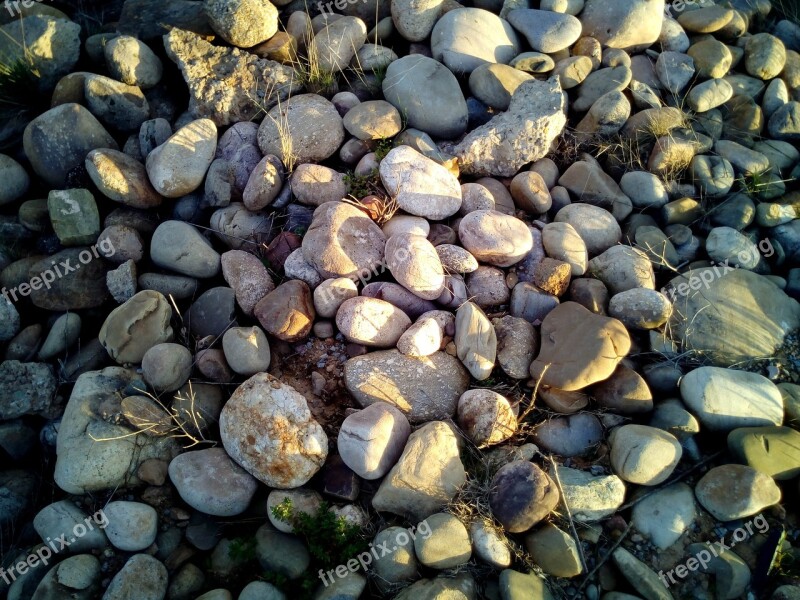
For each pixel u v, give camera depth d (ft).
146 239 2.66
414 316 2.40
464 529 1.98
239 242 2.60
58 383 2.43
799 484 2.15
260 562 2.01
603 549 2.06
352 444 2.06
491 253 2.46
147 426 2.19
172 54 2.84
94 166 2.56
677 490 2.14
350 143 2.72
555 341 2.29
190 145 2.63
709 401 2.26
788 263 2.81
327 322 2.41
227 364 2.30
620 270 2.52
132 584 1.96
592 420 2.25
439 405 2.26
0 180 2.75
